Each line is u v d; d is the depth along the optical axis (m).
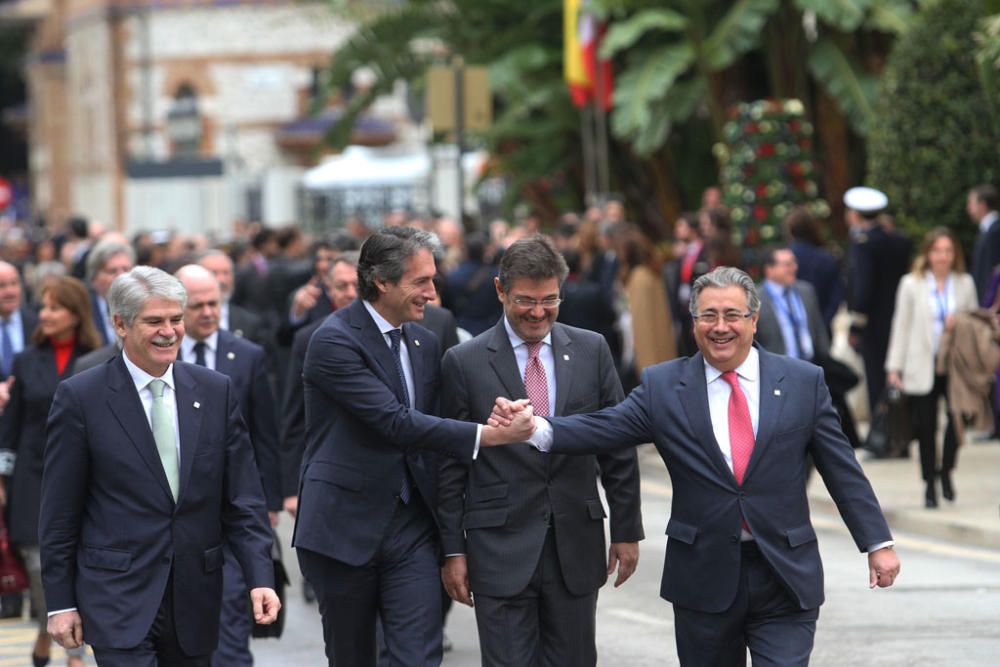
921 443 28.88
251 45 124.56
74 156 136.12
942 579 24.23
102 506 14.33
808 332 26.75
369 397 15.18
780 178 43.19
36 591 20.89
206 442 14.53
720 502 14.12
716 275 14.29
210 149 124.81
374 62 59.53
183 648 14.38
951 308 29.12
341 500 15.42
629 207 58.94
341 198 85.56
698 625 14.29
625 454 15.57
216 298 19.48
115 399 14.37
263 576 14.59
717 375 14.41
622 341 39.62
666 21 47.78
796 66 51.38
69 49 136.75
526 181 57.66
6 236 84.56
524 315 15.12
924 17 39.88
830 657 19.98
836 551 26.64
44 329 21.23
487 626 15.19
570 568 15.27
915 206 39.75
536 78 55.22
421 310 15.53
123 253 24.89
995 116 39.06
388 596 15.46
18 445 21.30
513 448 15.23
